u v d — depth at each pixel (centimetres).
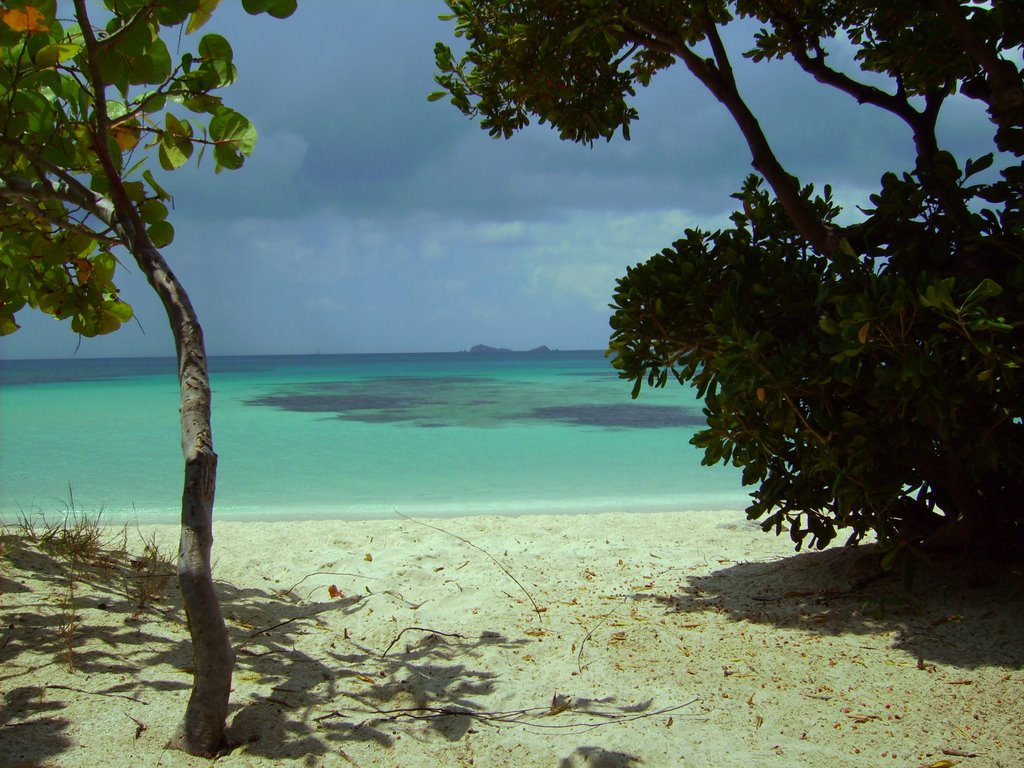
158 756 326
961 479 539
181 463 1332
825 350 454
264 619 528
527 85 680
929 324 442
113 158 430
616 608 552
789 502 546
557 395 3144
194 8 357
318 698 397
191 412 339
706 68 576
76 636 452
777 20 646
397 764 329
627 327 566
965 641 460
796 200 561
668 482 1177
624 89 720
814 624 505
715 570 657
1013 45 489
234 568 647
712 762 329
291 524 831
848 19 655
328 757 333
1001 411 462
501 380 4619
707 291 557
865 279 482
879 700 392
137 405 2694
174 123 409
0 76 371
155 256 370
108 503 985
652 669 437
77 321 511
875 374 447
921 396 443
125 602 517
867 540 711
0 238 491
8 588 517
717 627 506
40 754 323
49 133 397
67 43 388
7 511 922
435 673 434
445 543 746
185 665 425
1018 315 443
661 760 331
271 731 356
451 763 331
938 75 541
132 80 364
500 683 419
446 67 763
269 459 1391
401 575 629
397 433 1791
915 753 339
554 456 1427
